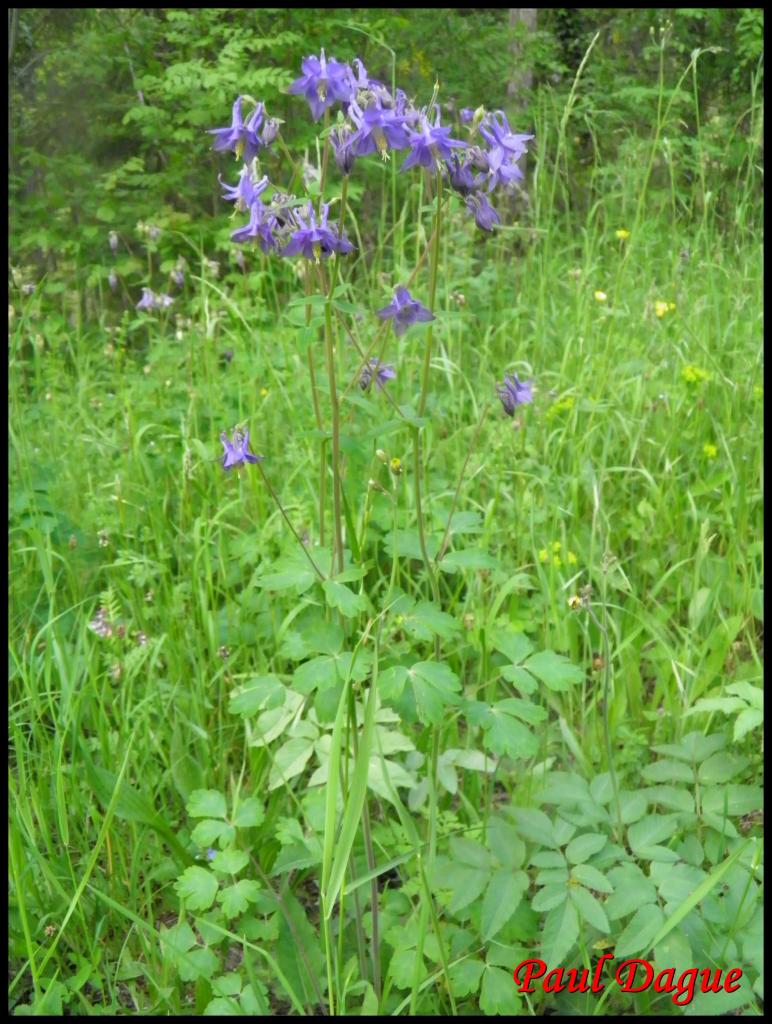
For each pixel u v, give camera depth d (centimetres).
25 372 511
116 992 211
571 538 320
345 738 201
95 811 229
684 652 275
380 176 644
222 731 263
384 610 187
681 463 369
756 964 182
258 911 220
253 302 555
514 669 196
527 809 205
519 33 766
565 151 543
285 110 682
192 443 344
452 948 202
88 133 762
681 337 432
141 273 673
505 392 211
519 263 543
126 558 309
